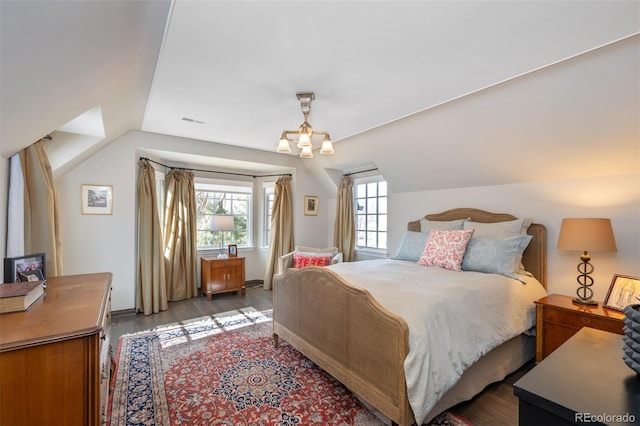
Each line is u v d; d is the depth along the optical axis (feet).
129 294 11.96
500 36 5.33
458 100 8.77
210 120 10.34
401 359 5.01
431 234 10.40
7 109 4.86
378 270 8.91
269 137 12.55
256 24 5.06
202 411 6.16
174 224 14.26
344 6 4.57
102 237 11.34
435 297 6.08
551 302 7.77
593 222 7.47
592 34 5.23
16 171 7.08
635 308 2.89
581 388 2.50
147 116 10.04
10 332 3.46
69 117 7.05
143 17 4.84
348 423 5.83
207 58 6.21
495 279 7.82
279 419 5.93
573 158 8.34
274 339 9.18
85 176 11.02
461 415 6.07
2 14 2.85
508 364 7.48
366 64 6.38
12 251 6.97
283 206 16.83
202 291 15.47
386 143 12.02
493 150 9.61
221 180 16.55
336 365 6.53
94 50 4.94
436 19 4.87
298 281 7.95
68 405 3.49
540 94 7.42
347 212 16.61
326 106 8.84
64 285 5.86
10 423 3.22
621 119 6.96
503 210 10.42
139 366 7.95
